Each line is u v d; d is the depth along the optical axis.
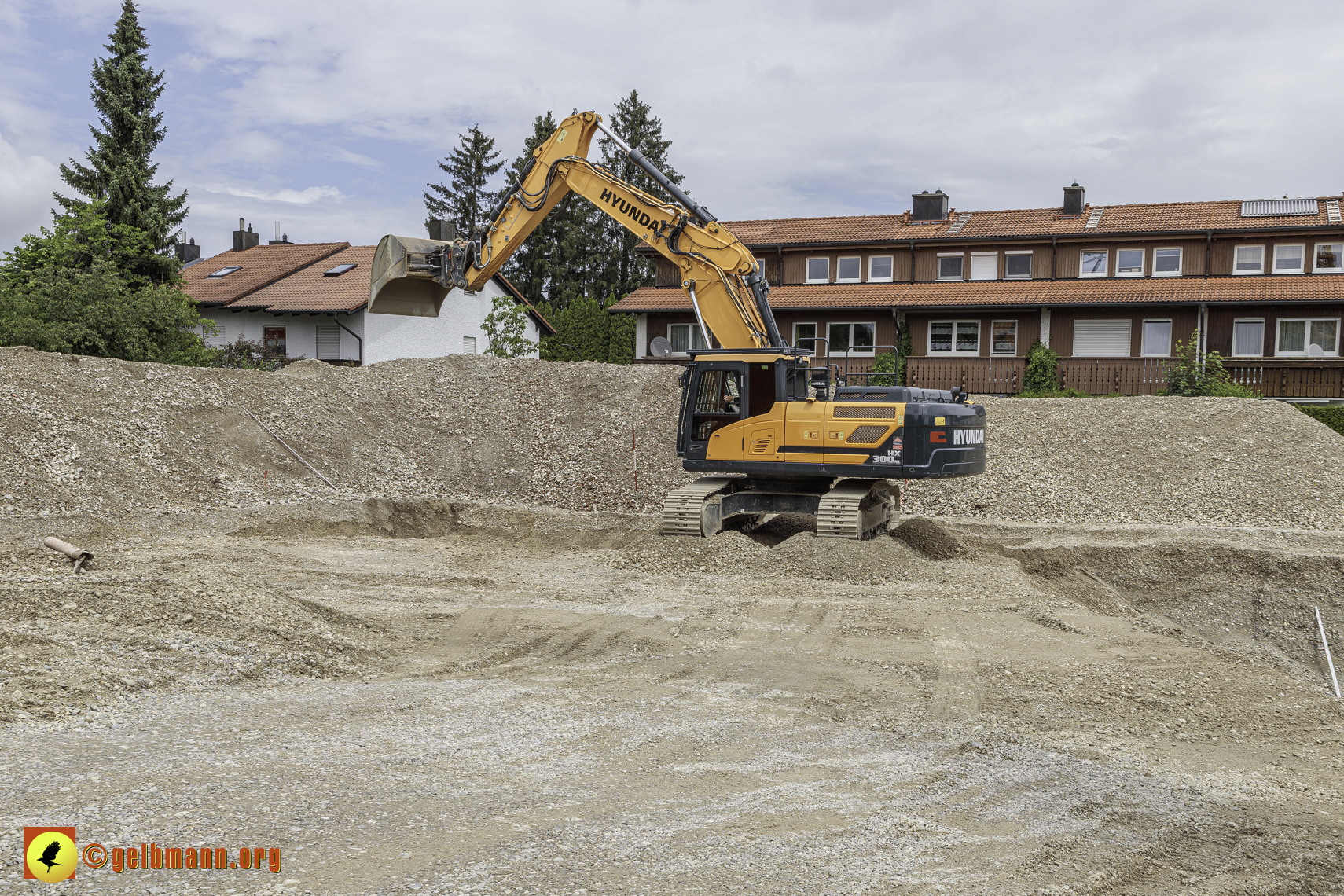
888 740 6.82
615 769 5.97
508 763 5.97
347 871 4.25
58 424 16.44
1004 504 17.30
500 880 4.26
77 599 8.33
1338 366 26.66
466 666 8.54
